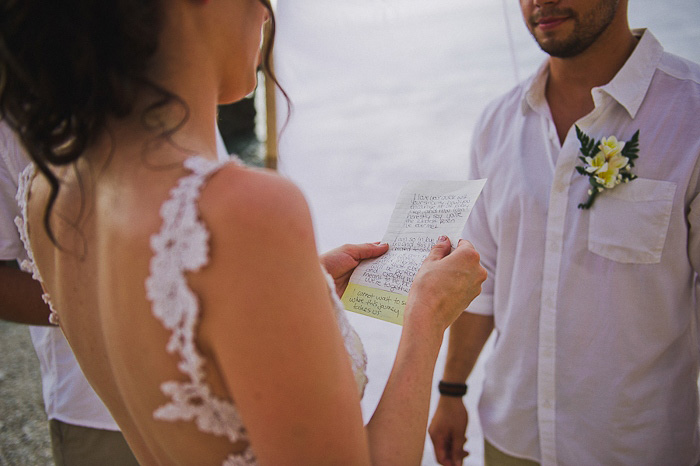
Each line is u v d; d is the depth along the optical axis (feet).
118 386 2.63
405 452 2.61
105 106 2.32
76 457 5.56
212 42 2.57
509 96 6.27
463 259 3.37
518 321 5.77
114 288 2.36
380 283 3.84
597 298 5.31
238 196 2.11
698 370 5.43
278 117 10.15
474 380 10.64
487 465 6.26
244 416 2.19
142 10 2.22
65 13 2.19
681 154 4.98
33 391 11.64
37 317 4.67
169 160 2.30
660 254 5.05
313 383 2.16
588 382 5.38
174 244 2.12
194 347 2.13
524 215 5.71
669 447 5.23
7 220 4.58
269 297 2.09
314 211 11.79
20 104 2.43
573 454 5.49
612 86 5.22
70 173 2.74
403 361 2.90
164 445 2.57
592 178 5.22
